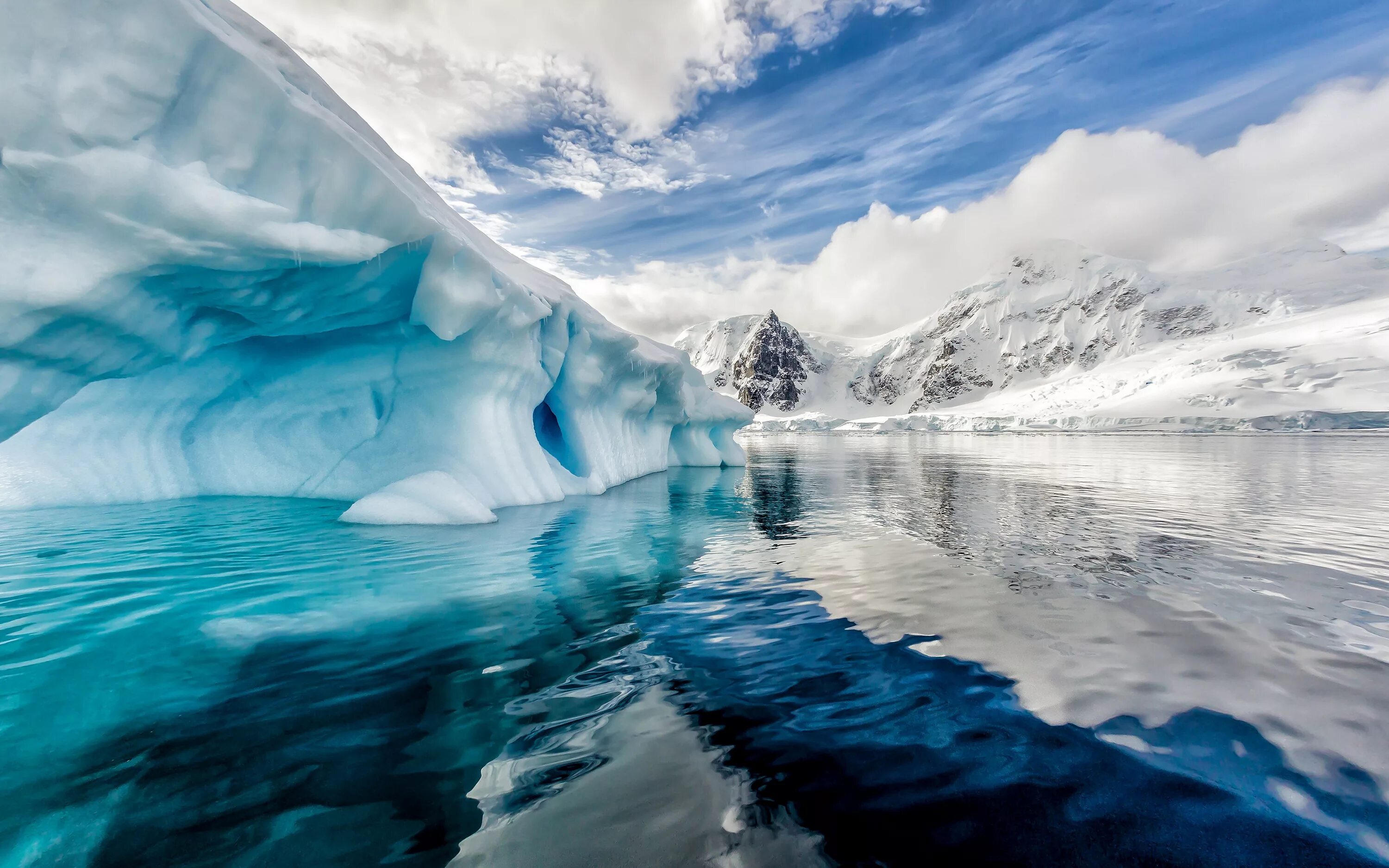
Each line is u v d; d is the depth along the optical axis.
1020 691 2.90
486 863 1.71
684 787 2.09
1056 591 4.68
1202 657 3.31
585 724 2.53
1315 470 14.97
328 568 4.77
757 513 8.79
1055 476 14.42
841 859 1.75
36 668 2.90
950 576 5.13
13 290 3.34
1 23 3.01
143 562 4.73
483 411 7.80
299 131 4.29
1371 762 2.29
